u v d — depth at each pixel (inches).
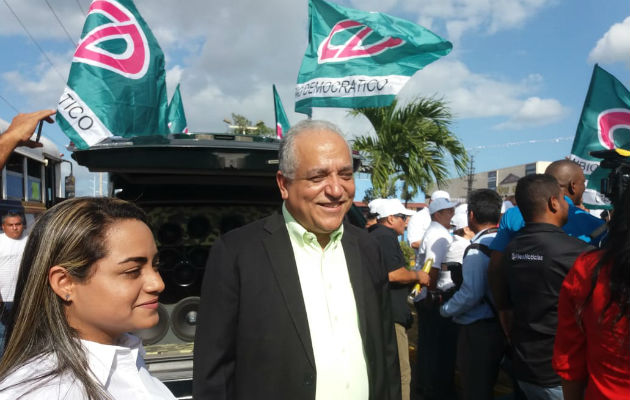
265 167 101.5
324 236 72.2
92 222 37.9
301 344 64.6
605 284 53.4
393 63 147.6
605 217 165.5
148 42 127.3
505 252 93.7
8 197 252.8
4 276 174.4
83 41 118.3
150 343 119.7
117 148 95.6
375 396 69.6
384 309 76.5
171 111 227.1
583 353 61.6
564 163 119.8
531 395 87.5
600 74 175.3
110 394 37.0
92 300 37.6
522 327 87.9
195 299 121.9
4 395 32.6
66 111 115.7
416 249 230.8
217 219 131.1
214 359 65.2
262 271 67.1
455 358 151.7
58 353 35.4
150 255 40.8
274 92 254.8
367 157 419.2
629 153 101.9
